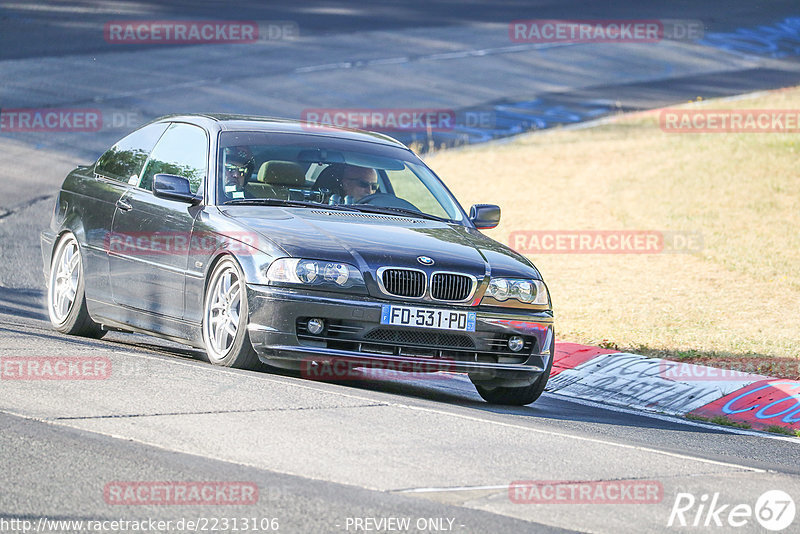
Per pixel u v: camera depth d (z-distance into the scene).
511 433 18.45
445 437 17.55
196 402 18.31
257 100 77.12
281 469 14.83
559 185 59.19
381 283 21.77
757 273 42.03
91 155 60.31
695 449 20.00
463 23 113.75
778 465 19.33
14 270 38.12
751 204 53.94
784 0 129.38
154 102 74.12
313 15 113.12
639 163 63.41
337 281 21.55
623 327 34.00
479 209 26.83
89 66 83.81
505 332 22.80
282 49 96.12
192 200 23.64
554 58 99.25
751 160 62.09
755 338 32.56
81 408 17.39
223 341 22.38
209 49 93.94
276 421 17.39
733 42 109.19
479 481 15.08
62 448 15.09
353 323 21.67
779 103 79.56
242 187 24.05
